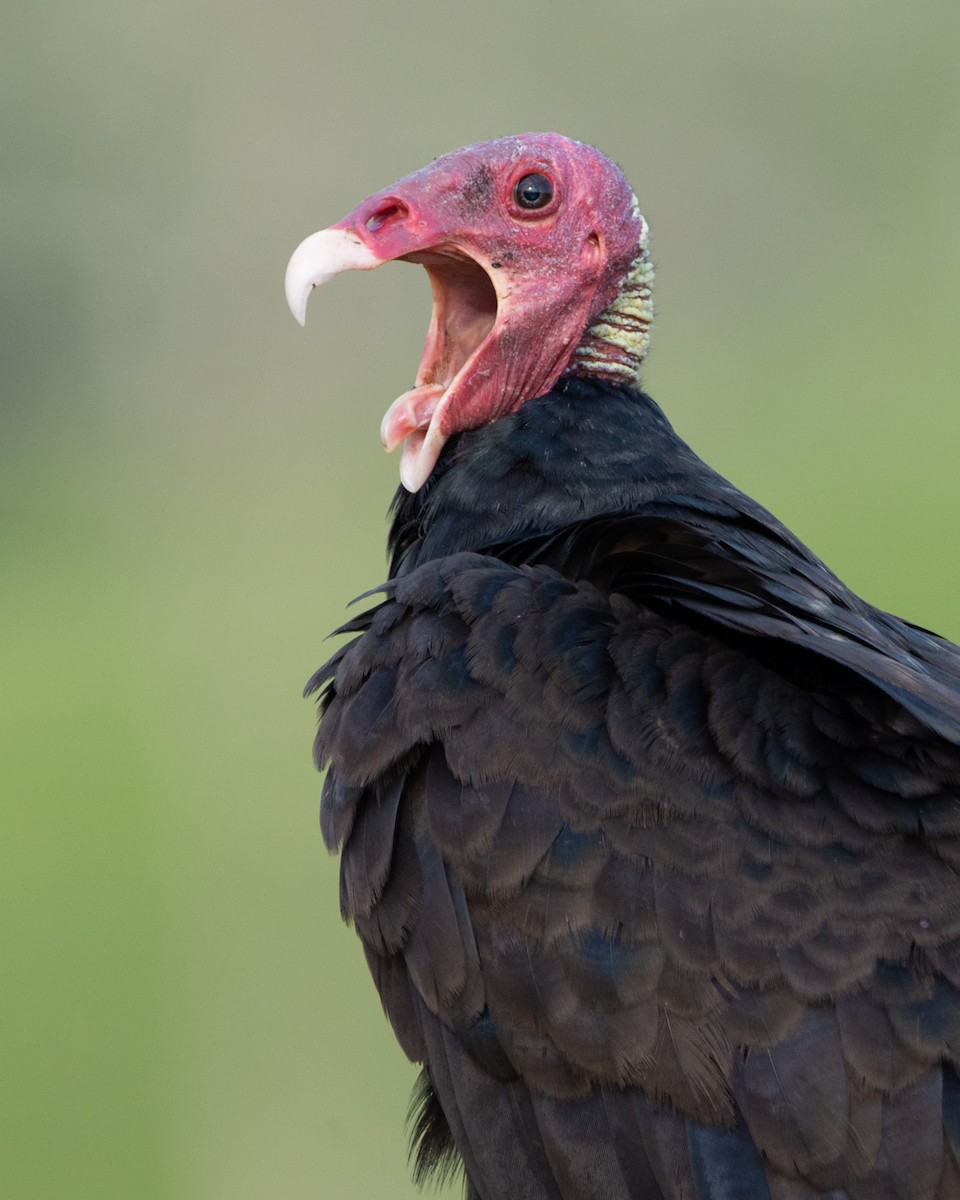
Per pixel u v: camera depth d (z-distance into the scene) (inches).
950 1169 189.3
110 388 1000.9
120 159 1038.4
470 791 211.5
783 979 196.9
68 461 981.2
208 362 1000.9
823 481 879.7
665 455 256.4
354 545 912.3
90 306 1013.2
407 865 216.8
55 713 757.3
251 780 701.3
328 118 1031.6
